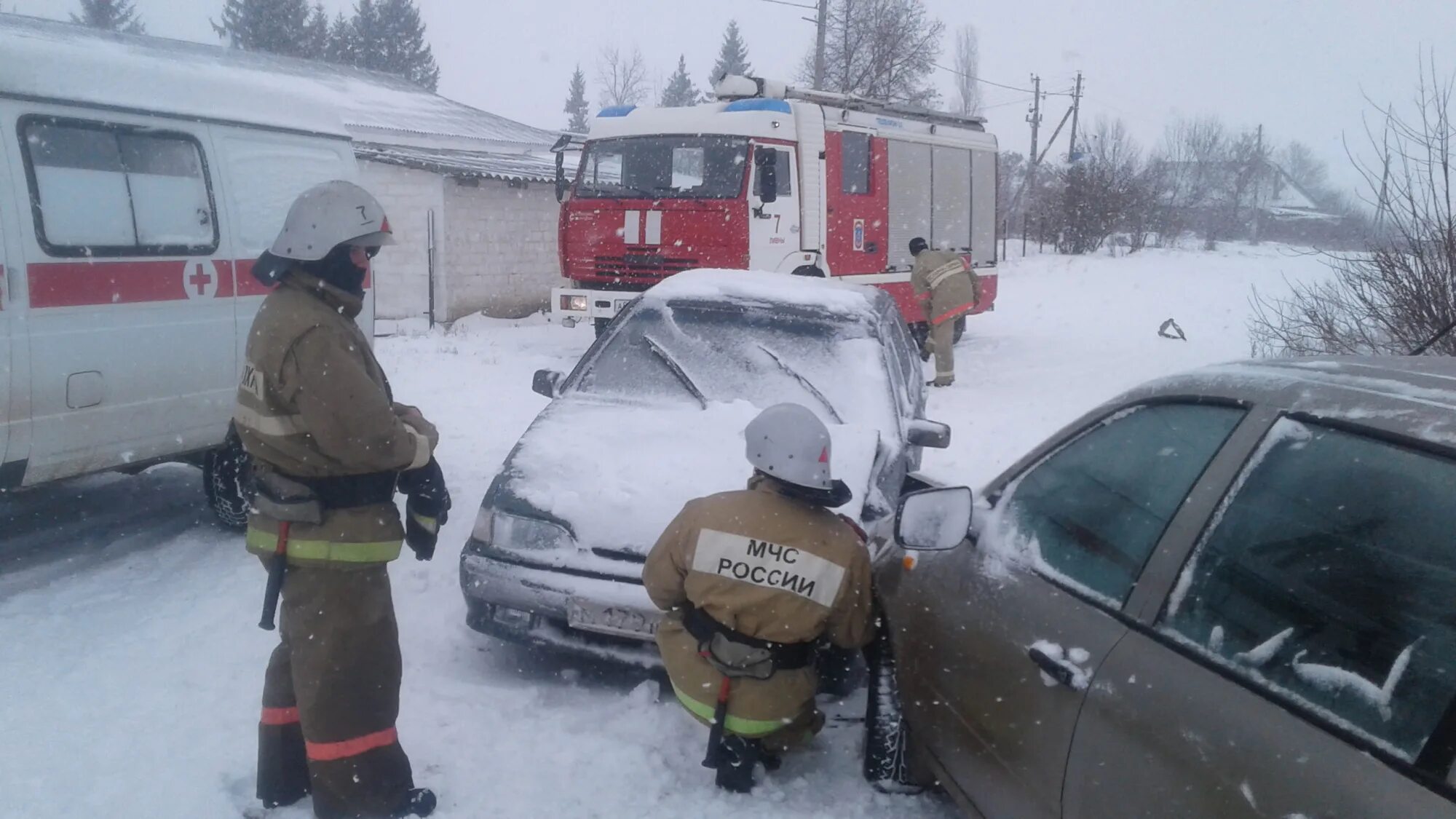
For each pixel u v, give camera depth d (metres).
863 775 3.66
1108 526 2.66
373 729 3.19
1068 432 3.10
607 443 4.71
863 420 5.08
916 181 15.35
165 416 5.46
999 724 2.75
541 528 4.25
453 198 15.99
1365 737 1.80
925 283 12.42
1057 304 23.38
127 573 5.39
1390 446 2.03
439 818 3.32
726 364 5.41
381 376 3.17
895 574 3.60
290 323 2.91
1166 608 2.31
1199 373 2.69
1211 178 57.72
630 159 12.76
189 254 5.55
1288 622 2.05
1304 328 10.74
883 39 36.50
